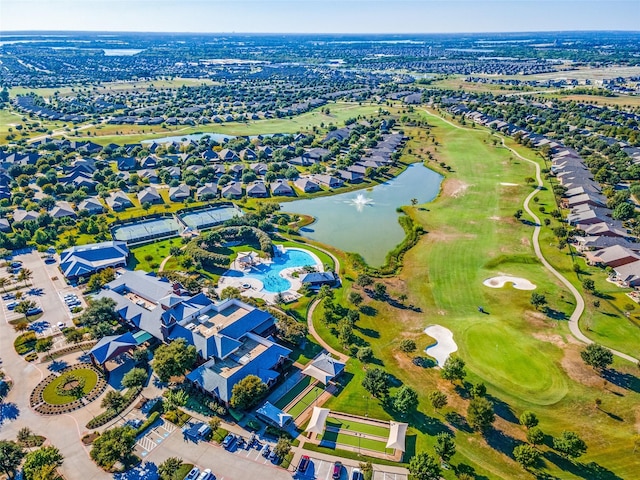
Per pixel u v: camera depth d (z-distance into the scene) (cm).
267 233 19350
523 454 8744
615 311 13862
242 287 15300
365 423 10050
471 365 11725
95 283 15000
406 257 17562
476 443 9506
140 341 12344
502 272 16200
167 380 10956
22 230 19175
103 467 8831
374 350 12394
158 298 13662
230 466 8900
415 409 10394
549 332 12950
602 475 8819
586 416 10156
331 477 8712
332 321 13600
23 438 9262
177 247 18062
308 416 10219
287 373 11531
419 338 12825
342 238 19512
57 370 11469
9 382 11044
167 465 8612
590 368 11544
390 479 8681
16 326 12694
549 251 17550
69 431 9694
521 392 10831
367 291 15162
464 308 14200
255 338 12156
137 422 9912
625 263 15912
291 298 14625
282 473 8781
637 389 10881
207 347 11425
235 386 10081
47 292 14912
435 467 8400
